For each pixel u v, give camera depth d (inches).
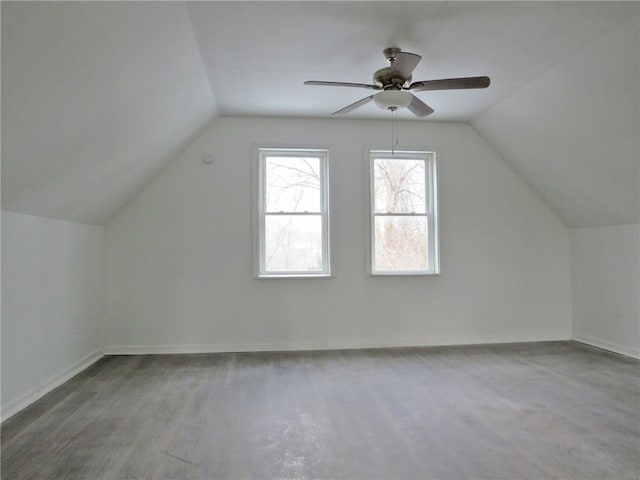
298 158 175.9
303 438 91.4
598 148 137.6
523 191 183.6
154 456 84.0
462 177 180.7
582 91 125.0
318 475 77.2
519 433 93.7
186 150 166.9
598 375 135.0
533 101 143.3
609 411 105.7
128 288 163.0
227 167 168.4
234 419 101.3
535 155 165.0
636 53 103.9
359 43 112.7
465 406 109.2
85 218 143.0
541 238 184.1
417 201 181.6
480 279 180.5
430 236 181.5
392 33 107.3
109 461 82.0
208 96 144.6
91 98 89.5
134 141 124.1
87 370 141.4
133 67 94.1
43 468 79.5
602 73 115.4
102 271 160.2
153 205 164.7
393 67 106.0
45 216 119.7
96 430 95.3
